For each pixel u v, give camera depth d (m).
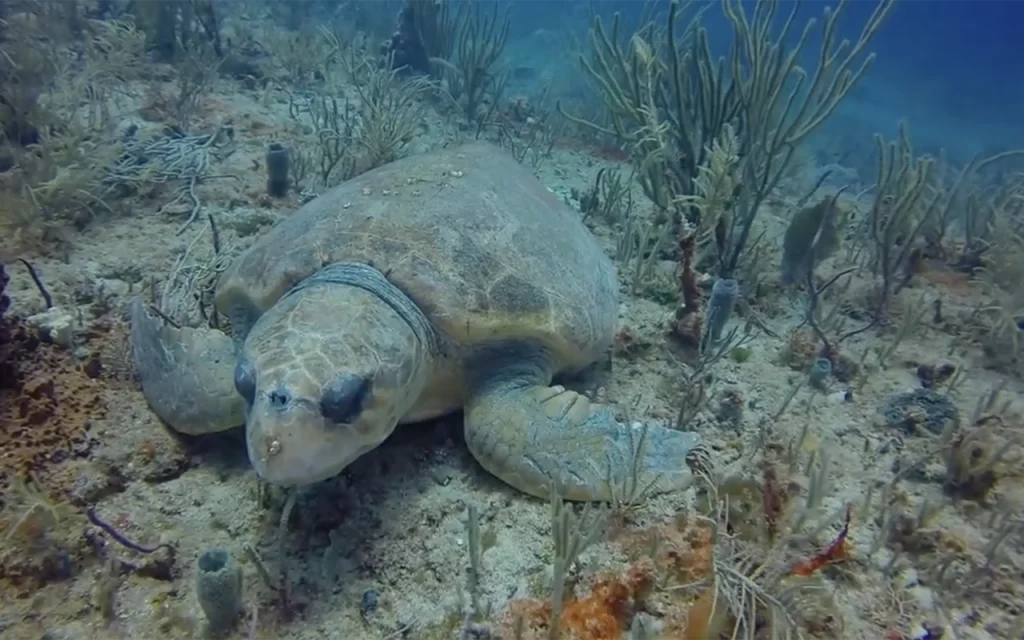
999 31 12.07
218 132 1.77
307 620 0.64
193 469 0.80
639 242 1.49
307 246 0.86
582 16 5.92
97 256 1.17
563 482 0.74
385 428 0.74
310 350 0.69
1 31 1.96
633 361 1.11
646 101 1.59
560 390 0.83
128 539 0.70
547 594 0.66
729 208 1.33
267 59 2.56
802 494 0.82
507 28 2.63
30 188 1.19
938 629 0.66
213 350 0.83
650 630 0.62
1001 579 0.73
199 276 1.14
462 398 0.88
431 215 0.89
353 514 0.74
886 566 0.73
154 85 2.02
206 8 2.46
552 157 2.25
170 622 0.63
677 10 1.43
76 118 1.52
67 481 0.74
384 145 1.71
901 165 1.61
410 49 2.83
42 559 0.66
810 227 1.33
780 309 1.32
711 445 0.90
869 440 0.94
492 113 2.57
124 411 0.83
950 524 0.81
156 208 1.38
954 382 1.10
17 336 0.83
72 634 0.62
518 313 0.84
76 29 2.35
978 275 1.51
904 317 1.29
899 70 9.02
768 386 1.05
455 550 0.71
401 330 0.76
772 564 0.66
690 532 0.71
